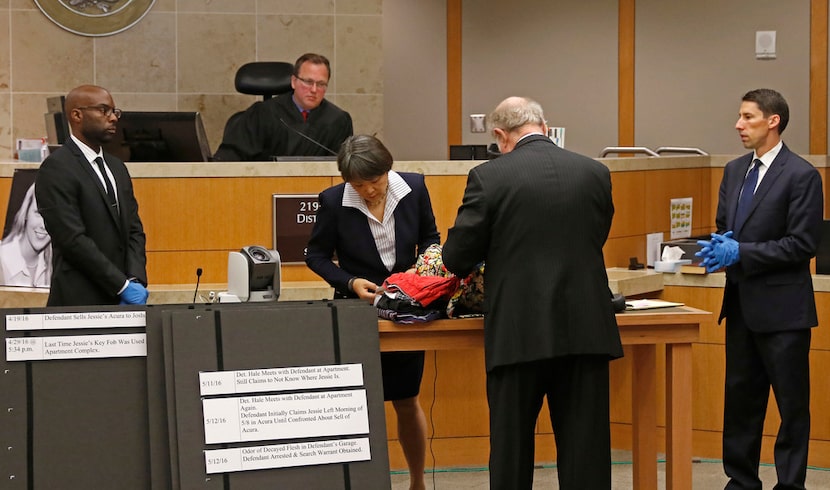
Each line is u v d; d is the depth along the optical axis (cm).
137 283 624
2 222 771
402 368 638
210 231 762
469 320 538
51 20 1086
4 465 459
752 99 631
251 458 462
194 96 1112
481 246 516
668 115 1258
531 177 511
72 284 612
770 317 618
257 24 1116
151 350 476
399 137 1295
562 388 521
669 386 559
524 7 1277
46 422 466
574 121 1278
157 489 462
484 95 1288
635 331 548
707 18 1239
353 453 472
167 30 1105
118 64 1099
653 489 579
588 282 512
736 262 623
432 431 776
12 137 1088
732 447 646
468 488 723
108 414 471
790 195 618
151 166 754
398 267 618
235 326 479
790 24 1220
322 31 1123
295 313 486
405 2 1284
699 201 941
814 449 760
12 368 468
